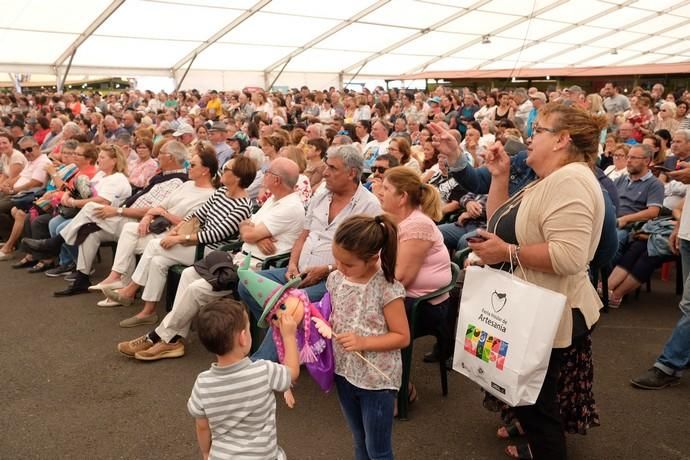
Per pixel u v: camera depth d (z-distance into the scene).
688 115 7.96
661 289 4.95
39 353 3.77
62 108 13.00
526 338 1.93
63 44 12.98
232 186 4.22
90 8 11.26
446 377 3.18
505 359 1.99
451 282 3.00
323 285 3.28
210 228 4.15
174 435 2.84
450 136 2.71
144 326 4.21
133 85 19.23
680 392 3.13
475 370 2.11
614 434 2.75
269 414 1.91
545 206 1.97
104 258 6.07
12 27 11.73
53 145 9.27
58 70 13.94
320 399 3.16
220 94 14.58
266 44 14.45
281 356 2.16
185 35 13.20
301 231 3.81
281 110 11.86
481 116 10.39
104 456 2.67
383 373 1.98
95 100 14.99
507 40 15.41
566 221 1.91
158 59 14.62
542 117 2.10
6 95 14.14
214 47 14.24
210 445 1.96
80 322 4.29
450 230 4.75
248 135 8.97
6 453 2.70
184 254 4.16
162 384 3.35
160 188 4.93
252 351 3.54
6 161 7.06
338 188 3.39
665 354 3.16
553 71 17.72
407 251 2.82
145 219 4.61
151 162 6.39
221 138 7.39
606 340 3.84
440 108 11.49
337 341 1.97
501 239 2.13
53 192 5.69
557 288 2.04
